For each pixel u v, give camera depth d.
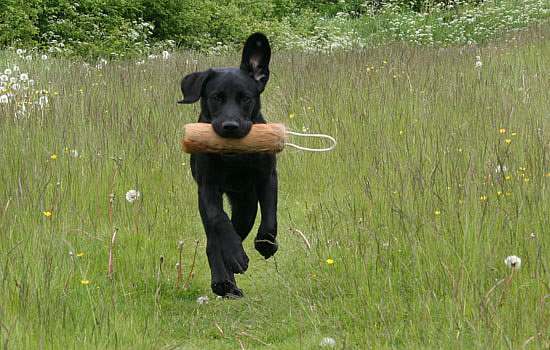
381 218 5.87
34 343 3.99
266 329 4.77
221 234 5.04
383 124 8.90
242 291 5.57
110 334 4.27
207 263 6.30
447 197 5.70
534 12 23.98
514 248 4.94
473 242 4.97
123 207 6.81
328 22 28.09
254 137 4.93
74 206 6.45
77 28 18.66
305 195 7.99
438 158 6.74
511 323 4.09
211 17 22.38
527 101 9.09
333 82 11.18
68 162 7.07
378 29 26.28
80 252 5.66
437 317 4.44
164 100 10.34
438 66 12.59
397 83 10.73
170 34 21.09
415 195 5.73
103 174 7.29
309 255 5.68
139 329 4.48
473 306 4.32
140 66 13.83
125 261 5.68
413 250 4.86
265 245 5.27
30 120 8.11
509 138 7.26
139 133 8.62
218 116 5.01
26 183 6.24
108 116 9.10
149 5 20.47
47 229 5.58
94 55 17.62
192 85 5.21
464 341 4.03
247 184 5.39
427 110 8.99
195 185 7.86
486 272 4.70
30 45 17.06
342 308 4.74
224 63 14.66
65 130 8.13
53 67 13.52
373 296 4.84
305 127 9.20
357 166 7.68
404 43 19.95
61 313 4.37
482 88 10.04
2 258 4.97
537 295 4.31
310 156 8.54
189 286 5.60
